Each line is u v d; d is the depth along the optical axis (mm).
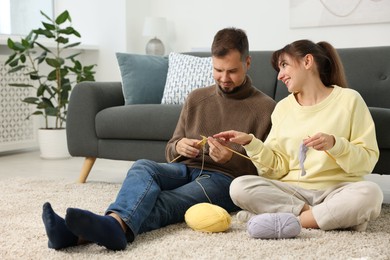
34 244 1676
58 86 4254
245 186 1880
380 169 2348
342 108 1922
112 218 1589
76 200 2426
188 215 1823
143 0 4996
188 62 3205
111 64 4914
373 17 4090
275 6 4477
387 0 4031
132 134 2869
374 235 1743
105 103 3066
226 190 2051
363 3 4117
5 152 4551
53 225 1544
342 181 1893
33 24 4879
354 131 1903
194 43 4863
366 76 2938
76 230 1498
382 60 2947
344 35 4227
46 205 1555
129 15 4863
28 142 4547
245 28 4613
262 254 1525
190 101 2242
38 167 3752
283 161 1998
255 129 2135
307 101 1989
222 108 2176
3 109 4324
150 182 1772
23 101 4195
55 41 4426
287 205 1875
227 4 4680
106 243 1552
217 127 2170
